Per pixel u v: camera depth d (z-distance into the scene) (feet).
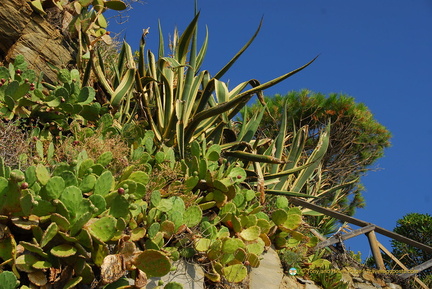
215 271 17.43
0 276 12.10
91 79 22.72
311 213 26.78
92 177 15.06
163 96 22.09
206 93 21.77
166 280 16.15
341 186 33.06
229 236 19.42
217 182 19.13
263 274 19.79
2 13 20.76
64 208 13.70
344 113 45.55
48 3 22.18
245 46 22.03
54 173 15.29
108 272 13.84
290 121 45.80
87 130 18.92
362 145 45.80
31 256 13.32
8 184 13.43
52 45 22.06
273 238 21.63
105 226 14.02
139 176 16.66
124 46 23.93
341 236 23.54
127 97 22.35
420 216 30.68
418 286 23.56
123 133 20.01
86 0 23.16
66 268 13.76
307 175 26.50
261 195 22.17
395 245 29.19
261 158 21.65
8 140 16.74
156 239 16.03
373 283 22.71
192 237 17.31
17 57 19.27
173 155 19.63
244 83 23.50
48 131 18.44
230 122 25.16
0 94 18.02
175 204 17.29
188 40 22.94
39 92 18.65
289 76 20.79
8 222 13.70
